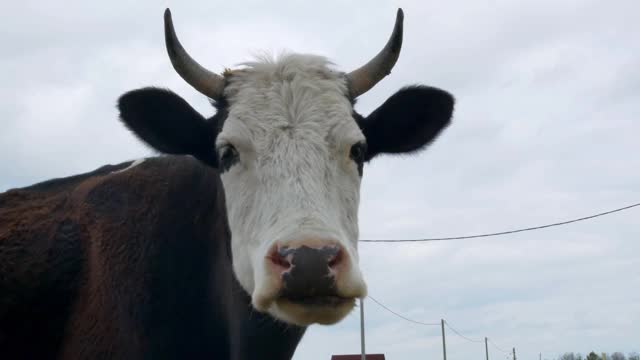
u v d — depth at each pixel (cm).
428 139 158
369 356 1159
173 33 142
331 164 126
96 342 145
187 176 155
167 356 144
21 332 151
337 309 110
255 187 126
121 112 148
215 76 145
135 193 158
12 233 157
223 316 145
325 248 110
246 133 129
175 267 148
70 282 152
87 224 157
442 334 1336
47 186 175
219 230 145
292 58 140
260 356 141
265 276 112
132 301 146
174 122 149
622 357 1734
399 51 144
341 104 134
